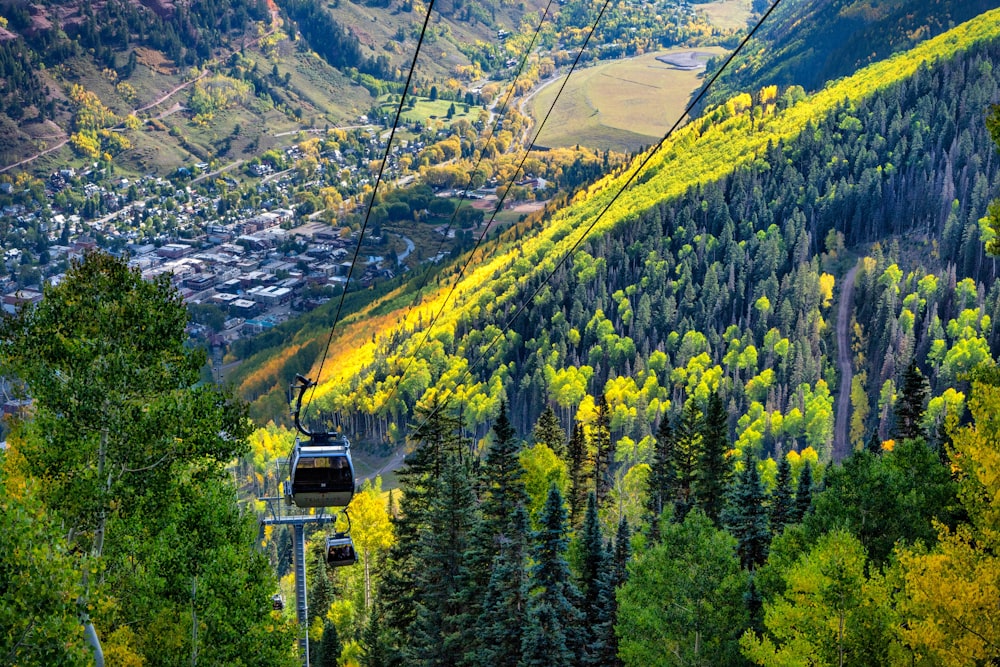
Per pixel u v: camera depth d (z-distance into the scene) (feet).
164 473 127.75
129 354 126.00
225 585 137.28
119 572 131.54
